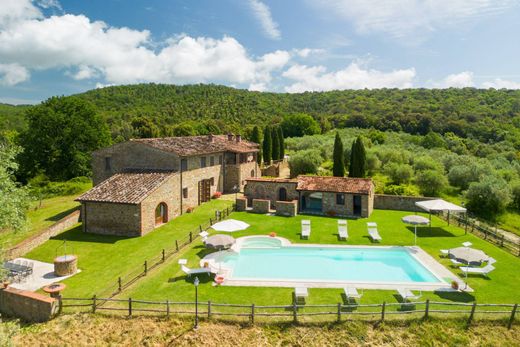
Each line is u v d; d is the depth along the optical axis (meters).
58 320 17.70
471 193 40.44
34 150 58.31
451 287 20.02
